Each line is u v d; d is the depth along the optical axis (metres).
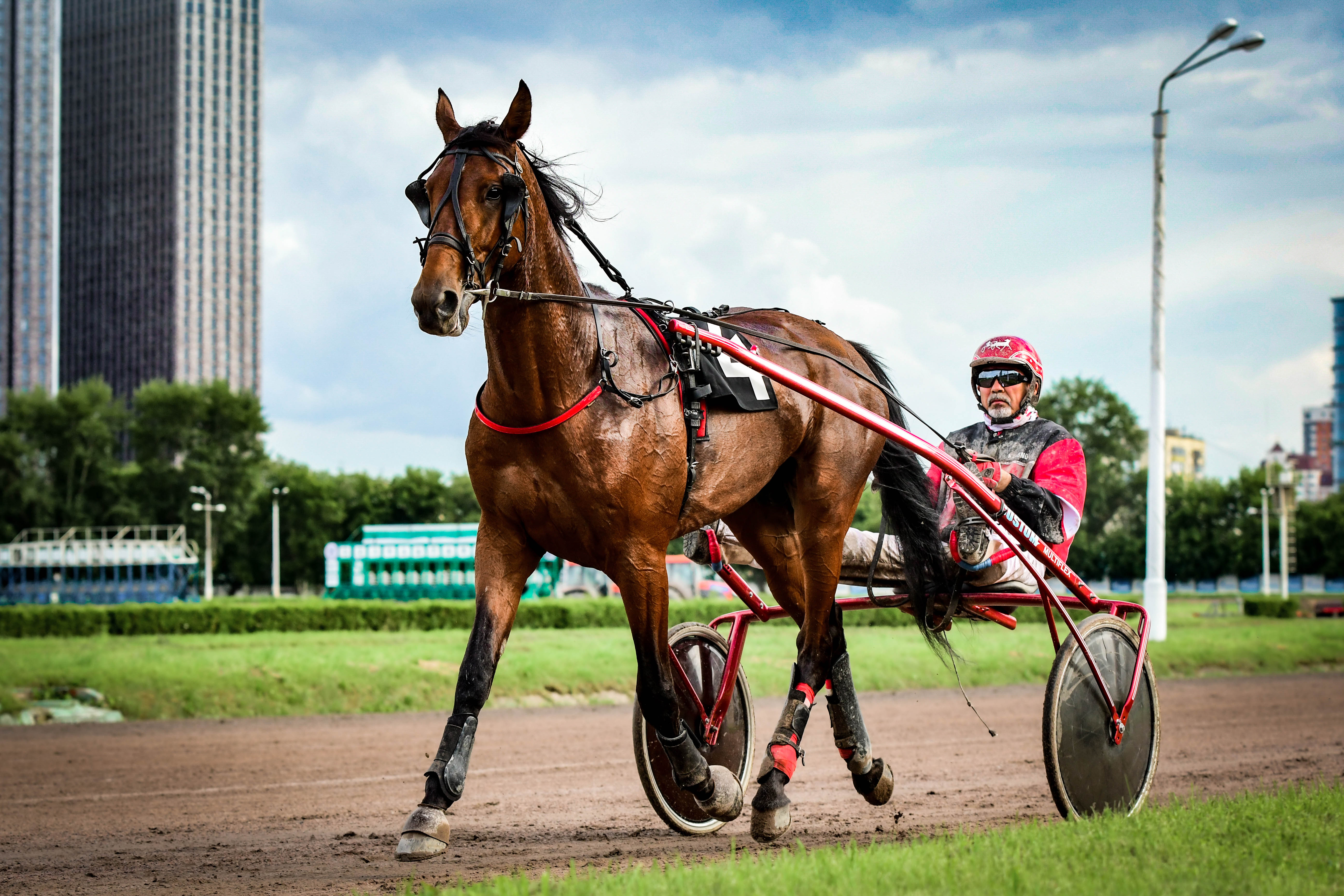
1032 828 4.38
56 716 10.95
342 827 5.62
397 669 13.02
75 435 75.44
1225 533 67.56
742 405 4.76
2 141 151.88
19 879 4.30
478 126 4.12
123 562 50.44
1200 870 3.50
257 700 11.70
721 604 28.61
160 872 4.41
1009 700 12.42
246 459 73.50
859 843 4.94
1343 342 152.38
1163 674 15.61
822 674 5.09
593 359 4.34
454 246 3.89
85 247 155.62
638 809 6.18
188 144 150.50
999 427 5.81
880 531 5.73
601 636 22.00
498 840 5.15
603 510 4.30
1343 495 70.88
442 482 75.81
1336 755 8.10
